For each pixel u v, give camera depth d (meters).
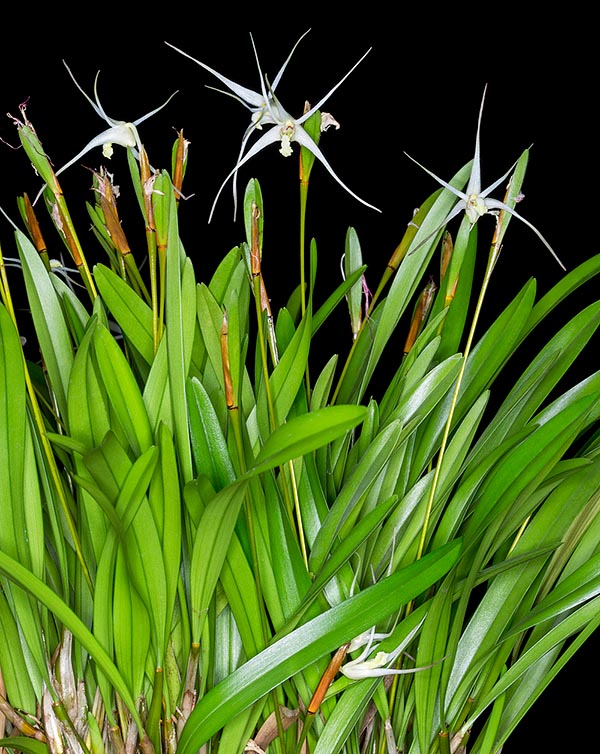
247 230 0.54
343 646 0.51
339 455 0.59
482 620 0.56
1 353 0.52
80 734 0.54
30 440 0.53
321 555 0.53
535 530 0.56
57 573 0.55
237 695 0.51
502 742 0.56
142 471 0.50
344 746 0.55
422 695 0.54
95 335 0.52
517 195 0.54
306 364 0.56
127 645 0.52
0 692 0.54
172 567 0.52
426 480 0.55
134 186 0.59
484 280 0.54
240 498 0.50
